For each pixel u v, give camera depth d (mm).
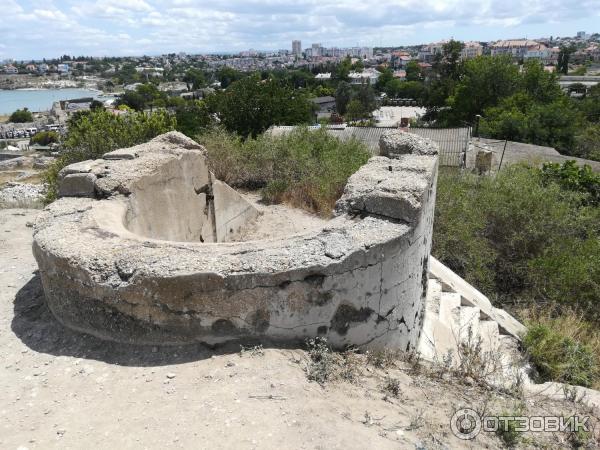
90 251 3240
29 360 3164
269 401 2639
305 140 9570
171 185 5277
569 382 4422
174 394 2711
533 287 6719
